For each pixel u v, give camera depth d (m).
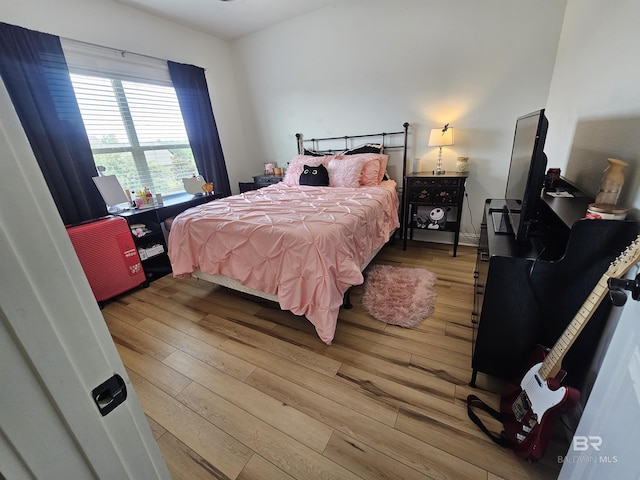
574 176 1.69
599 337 1.06
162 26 3.09
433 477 1.03
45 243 0.31
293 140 3.92
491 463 1.06
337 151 3.63
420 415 1.27
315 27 3.23
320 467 1.09
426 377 1.47
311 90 3.53
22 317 0.29
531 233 1.39
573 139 1.75
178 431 1.26
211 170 3.72
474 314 1.75
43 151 2.24
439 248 3.15
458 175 2.78
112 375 0.39
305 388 1.44
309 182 3.13
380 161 3.07
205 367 1.63
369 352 1.66
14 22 2.10
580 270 1.06
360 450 1.14
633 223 0.94
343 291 1.76
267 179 3.94
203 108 3.55
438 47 2.74
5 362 0.29
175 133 3.44
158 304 2.34
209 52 3.65
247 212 2.16
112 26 2.68
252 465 1.11
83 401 0.36
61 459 0.35
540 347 1.16
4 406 0.29
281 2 2.91
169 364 1.67
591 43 1.56
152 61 3.04
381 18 2.88
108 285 2.37
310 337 1.83
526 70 2.48
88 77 2.59
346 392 1.41
